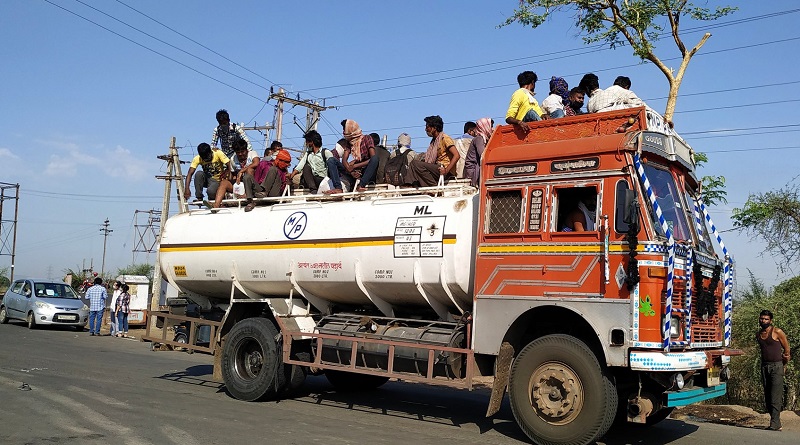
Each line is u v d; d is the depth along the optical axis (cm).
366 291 984
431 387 1305
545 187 815
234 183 1316
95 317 2380
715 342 836
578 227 792
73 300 2556
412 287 931
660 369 712
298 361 1016
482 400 1160
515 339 834
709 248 893
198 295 1250
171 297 1297
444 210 916
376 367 944
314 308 1107
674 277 743
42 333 2292
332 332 995
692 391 776
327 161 1183
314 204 1068
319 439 762
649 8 1366
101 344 1998
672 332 746
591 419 747
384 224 959
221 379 1103
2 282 6259
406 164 1052
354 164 1172
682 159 859
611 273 749
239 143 1309
